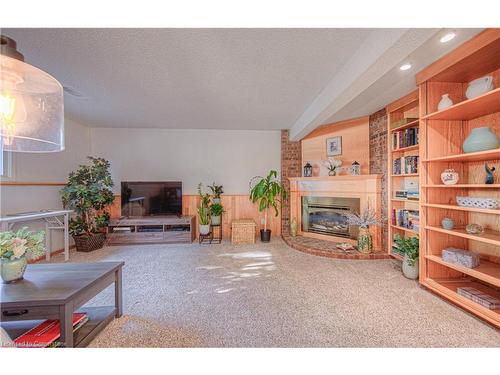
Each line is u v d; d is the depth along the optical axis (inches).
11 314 49.1
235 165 190.5
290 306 78.1
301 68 88.0
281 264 121.1
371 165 140.8
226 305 79.0
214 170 189.6
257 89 107.7
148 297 85.0
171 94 114.1
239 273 108.7
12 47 48.1
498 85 75.4
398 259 122.0
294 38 69.7
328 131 165.5
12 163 120.3
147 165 185.3
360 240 133.0
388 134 124.3
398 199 120.0
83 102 125.3
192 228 173.3
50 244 138.9
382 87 97.6
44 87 56.0
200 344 59.2
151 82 100.4
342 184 150.5
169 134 186.7
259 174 191.8
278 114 146.8
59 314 50.6
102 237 155.6
